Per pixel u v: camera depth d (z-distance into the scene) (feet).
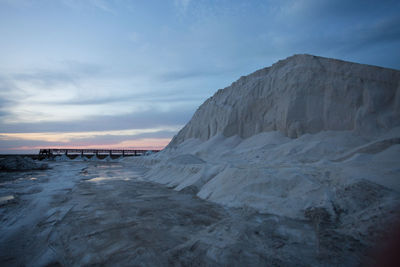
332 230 13.41
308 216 16.05
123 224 16.31
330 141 51.85
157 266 9.96
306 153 47.98
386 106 54.19
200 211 19.56
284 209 17.63
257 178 23.34
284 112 69.15
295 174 22.15
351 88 58.59
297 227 14.44
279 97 73.97
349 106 57.98
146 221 16.81
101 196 27.76
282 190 20.81
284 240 12.48
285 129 68.18
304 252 10.94
